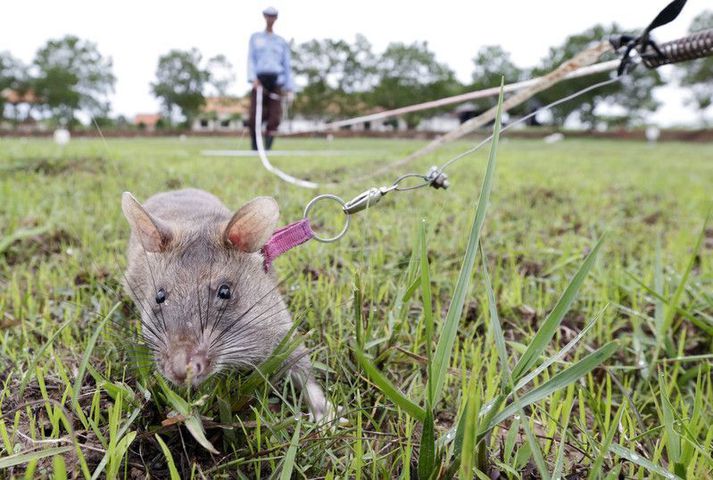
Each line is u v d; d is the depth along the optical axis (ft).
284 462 3.68
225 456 4.14
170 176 16.21
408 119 136.46
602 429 4.59
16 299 6.68
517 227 11.40
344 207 5.38
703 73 158.40
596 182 20.12
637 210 14.80
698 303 7.07
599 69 6.40
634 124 167.73
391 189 5.36
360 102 138.10
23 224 9.98
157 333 4.79
